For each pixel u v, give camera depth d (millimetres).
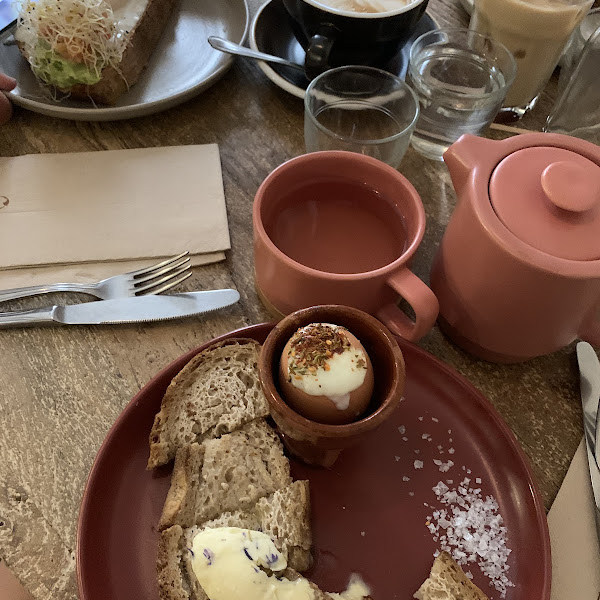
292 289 560
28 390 589
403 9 744
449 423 569
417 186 780
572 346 656
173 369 558
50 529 515
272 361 477
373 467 545
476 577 490
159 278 663
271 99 867
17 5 804
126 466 520
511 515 520
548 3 732
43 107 759
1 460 548
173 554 472
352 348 468
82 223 699
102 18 748
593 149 520
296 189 623
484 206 491
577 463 570
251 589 441
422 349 584
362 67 763
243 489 515
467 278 536
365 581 488
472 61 811
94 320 621
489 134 842
